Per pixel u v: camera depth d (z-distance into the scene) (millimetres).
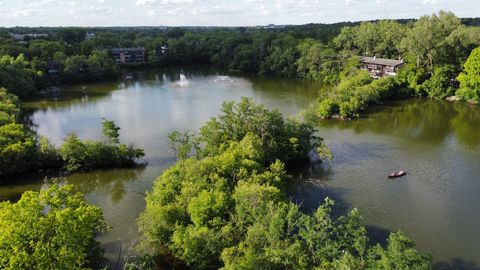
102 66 192375
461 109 125438
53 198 40625
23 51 186625
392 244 40094
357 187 71625
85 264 43906
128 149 81312
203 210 48469
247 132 77750
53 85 172375
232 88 166375
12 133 78500
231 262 40438
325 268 38906
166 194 55125
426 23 147500
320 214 44406
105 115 121562
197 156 74375
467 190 70500
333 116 116688
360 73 148000
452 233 57469
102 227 46906
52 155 78438
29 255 35656
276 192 50969
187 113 123562
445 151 89500
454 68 143250
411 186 72062
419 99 138750
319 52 183375
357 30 198375
